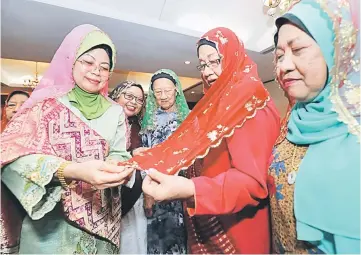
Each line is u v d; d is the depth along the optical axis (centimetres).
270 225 71
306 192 51
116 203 92
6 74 246
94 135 84
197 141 72
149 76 247
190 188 60
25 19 178
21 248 80
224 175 65
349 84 53
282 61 56
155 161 72
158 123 141
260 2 131
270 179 62
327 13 52
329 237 50
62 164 69
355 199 46
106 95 97
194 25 180
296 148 58
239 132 67
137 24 183
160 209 115
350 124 50
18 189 70
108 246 89
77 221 78
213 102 78
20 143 72
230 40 88
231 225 75
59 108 81
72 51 82
